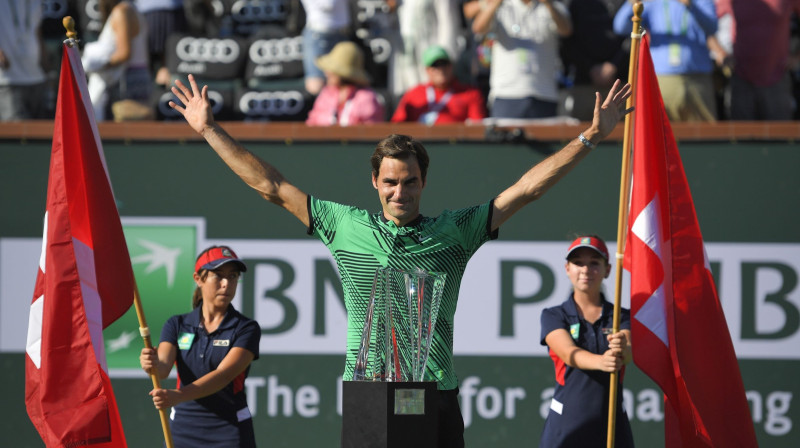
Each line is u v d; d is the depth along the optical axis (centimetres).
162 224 2527
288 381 2500
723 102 2964
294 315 2511
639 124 1812
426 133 2541
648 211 1795
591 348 1888
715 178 2508
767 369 2469
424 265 1471
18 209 2548
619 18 2775
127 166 2536
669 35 2705
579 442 1861
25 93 2906
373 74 3152
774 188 2498
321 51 3028
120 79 2975
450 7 3041
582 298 1931
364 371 1455
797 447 2452
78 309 1802
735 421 1762
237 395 1903
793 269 2483
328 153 2545
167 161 2538
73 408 1772
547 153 2523
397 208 1445
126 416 2489
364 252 1478
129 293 1823
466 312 2500
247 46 3178
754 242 2492
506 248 2509
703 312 1789
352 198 2538
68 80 1848
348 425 1407
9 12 2884
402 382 1395
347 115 2811
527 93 2767
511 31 2773
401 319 1452
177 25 3272
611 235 2505
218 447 1873
